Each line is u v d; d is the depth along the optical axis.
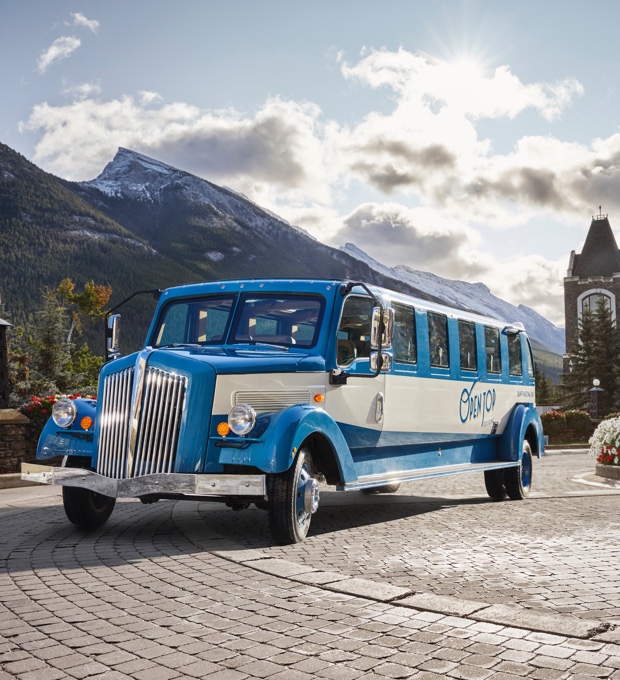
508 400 12.99
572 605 5.29
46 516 9.62
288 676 3.87
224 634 4.55
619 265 93.31
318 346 8.27
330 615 4.91
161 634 4.56
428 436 10.50
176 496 7.84
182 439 7.36
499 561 6.80
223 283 9.05
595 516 9.94
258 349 8.39
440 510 10.72
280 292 8.70
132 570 6.29
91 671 3.96
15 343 58.78
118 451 7.59
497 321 13.16
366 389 8.88
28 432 15.79
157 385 7.51
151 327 9.16
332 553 7.13
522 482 12.54
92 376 66.12
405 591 5.46
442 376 10.80
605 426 16.56
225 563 6.54
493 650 4.22
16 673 3.94
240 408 7.17
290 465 7.17
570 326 92.62
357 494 13.34
